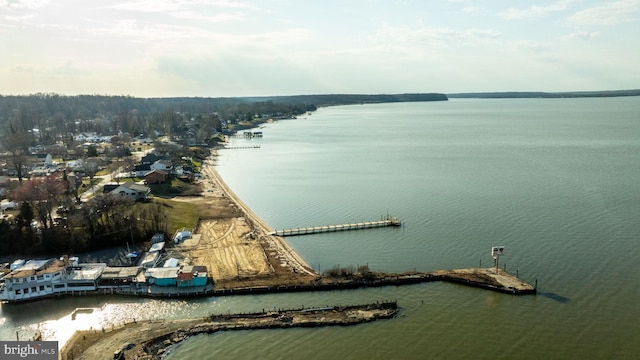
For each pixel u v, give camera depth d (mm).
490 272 90062
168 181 168375
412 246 107562
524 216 125562
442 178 177125
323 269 96312
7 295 82375
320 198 154375
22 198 125125
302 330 71938
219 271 93062
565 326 72062
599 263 94250
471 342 68375
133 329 72625
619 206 132625
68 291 84812
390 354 65750
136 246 105125
